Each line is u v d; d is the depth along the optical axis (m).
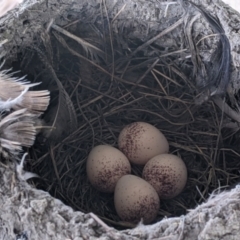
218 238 0.07
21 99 0.08
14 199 0.08
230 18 0.10
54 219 0.07
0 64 0.10
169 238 0.07
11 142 0.08
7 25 0.10
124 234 0.07
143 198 0.10
